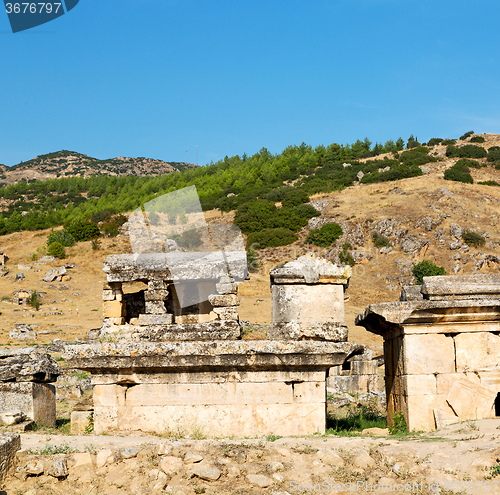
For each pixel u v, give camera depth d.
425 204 76.44
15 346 35.00
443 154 118.00
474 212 75.62
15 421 11.52
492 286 10.98
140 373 10.34
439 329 11.09
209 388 10.30
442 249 65.19
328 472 7.69
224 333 10.51
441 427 10.41
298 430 10.26
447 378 10.95
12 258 72.69
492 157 109.81
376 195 84.56
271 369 10.35
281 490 7.38
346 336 10.73
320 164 127.94
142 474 7.75
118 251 72.12
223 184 103.12
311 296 10.93
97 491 7.50
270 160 131.62
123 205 90.50
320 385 10.43
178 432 10.16
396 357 11.73
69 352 10.15
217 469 7.71
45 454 8.03
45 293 53.06
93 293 55.91
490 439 8.34
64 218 99.81
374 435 10.40
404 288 12.25
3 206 154.50
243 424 10.21
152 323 10.72
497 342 11.09
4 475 7.55
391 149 132.88
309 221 73.69
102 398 10.31
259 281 56.25
